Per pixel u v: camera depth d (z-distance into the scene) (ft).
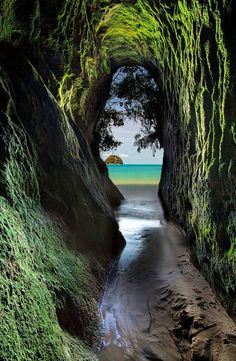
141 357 9.70
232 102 9.89
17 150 10.93
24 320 6.95
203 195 13.85
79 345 9.01
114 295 13.67
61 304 9.30
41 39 15.26
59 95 19.22
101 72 29.14
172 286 14.17
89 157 24.91
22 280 7.62
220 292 11.78
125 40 26.99
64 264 11.19
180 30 16.78
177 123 22.68
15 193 9.85
